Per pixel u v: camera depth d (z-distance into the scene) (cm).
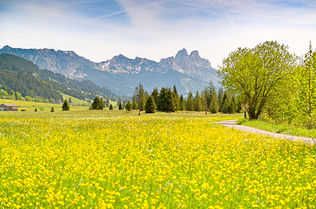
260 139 2770
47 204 1050
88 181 1299
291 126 3809
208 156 1858
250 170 1523
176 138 2744
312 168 1523
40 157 1761
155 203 1032
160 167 1557
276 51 5862
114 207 1015
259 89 6022
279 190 1152
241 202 1059
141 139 2655
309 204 1032
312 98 3155
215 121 6031
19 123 4191
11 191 1154
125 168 1538
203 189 1186
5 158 1720
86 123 4366
